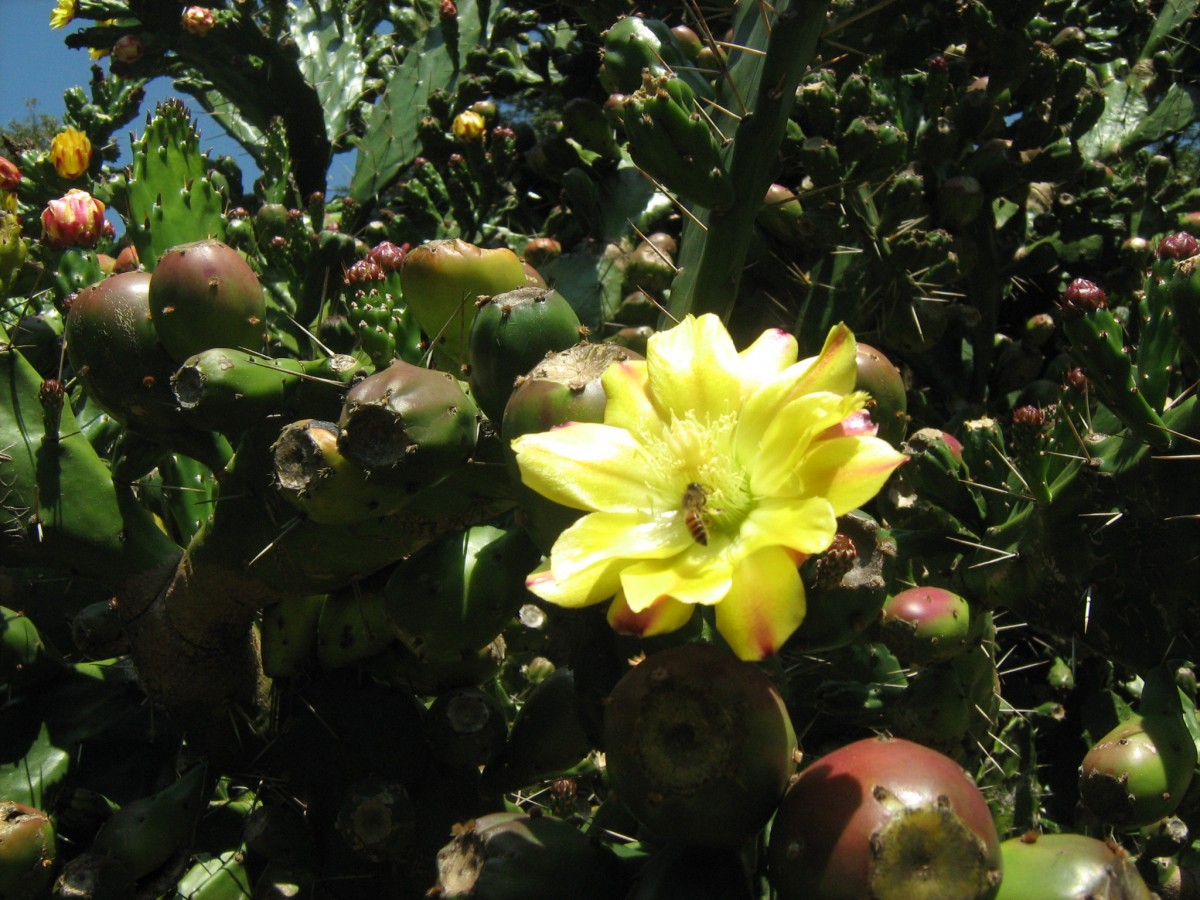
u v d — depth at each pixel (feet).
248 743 1.22
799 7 1.07
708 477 0.80
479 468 1.02
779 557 0.75
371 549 1.05
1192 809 1.22
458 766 1.17
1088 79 2.53
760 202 1.13
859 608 0.94
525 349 0.99
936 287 1.76
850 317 1.73
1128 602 1.08
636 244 1.94
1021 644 1.85
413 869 1.15
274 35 2.78
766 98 1.09
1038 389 1.96
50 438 1.17
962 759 1.33
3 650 1.27
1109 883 0.80
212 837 1.25
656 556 0.78
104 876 1.07
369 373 1.12
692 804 0.81
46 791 1.24
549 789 1.52
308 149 2.71
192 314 1.06
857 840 0.75
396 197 2.65
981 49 1.91
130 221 1.47
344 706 1.21
